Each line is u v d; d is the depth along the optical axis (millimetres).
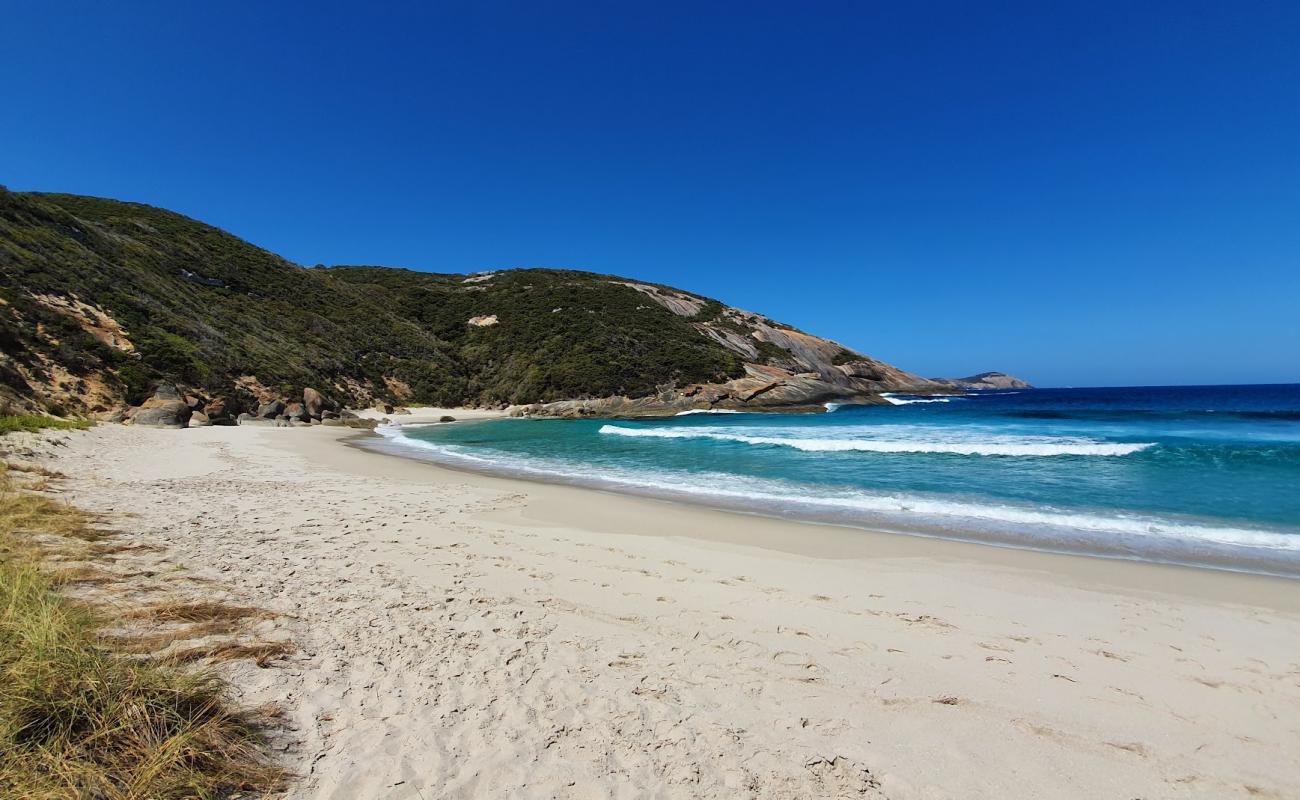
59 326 25281
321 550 6598
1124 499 10898
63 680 2709
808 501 11047
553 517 9375
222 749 2650
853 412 44406
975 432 23688
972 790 2826
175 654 3432
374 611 4719
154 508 8336
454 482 13133
